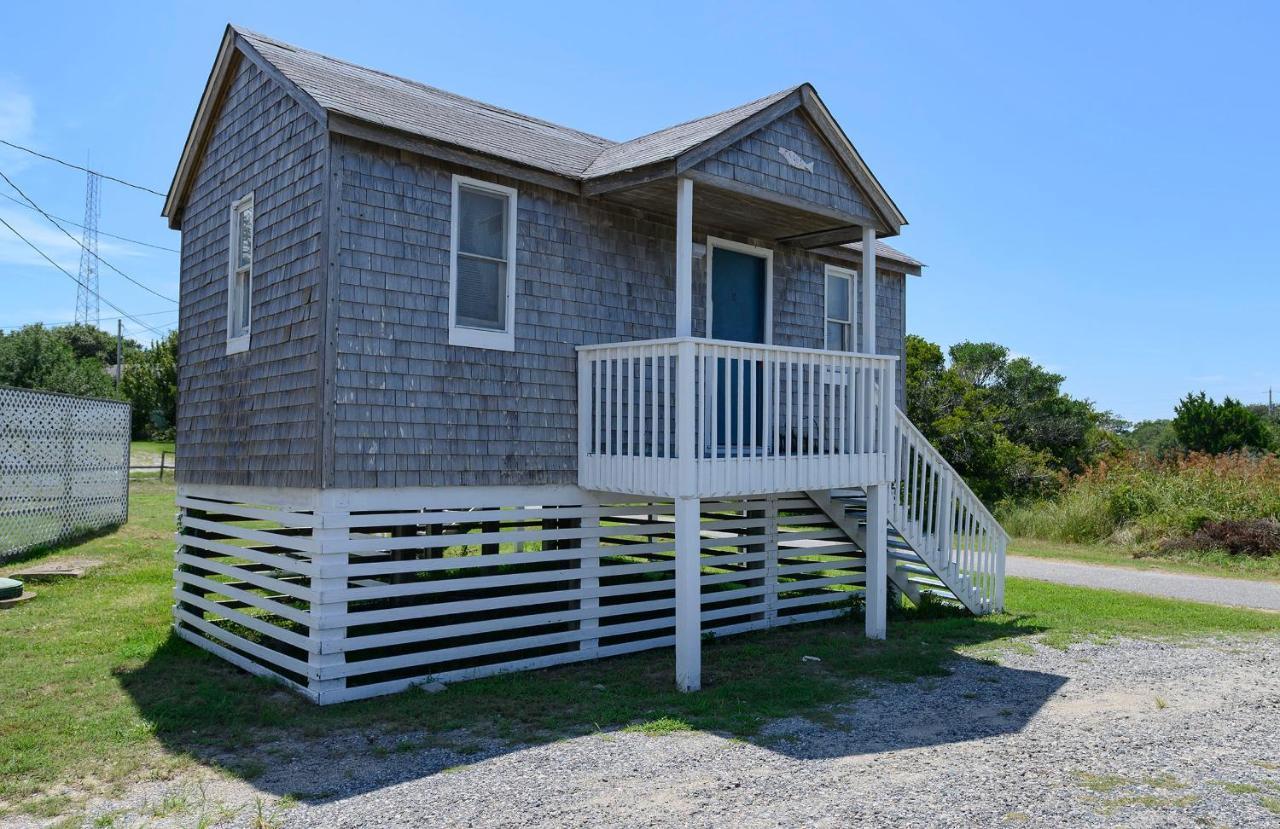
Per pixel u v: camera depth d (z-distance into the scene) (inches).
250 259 323.6
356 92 306.8
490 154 298.4
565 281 330.0
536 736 233.0
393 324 281.6
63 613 377.7
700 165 305.4
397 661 277.9
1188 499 731.4
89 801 189.9
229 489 329.7
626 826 172.6
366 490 273.4
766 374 312.0
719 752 218.7
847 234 401.4
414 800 186.7
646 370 360.8
